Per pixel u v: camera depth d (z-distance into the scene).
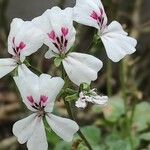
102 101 0.24
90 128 0.39
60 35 0.25
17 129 0.25
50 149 0.39
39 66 0.49
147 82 0.53
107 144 0.38
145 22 0.55
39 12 0.54
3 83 0.52
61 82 0.24
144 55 0.54
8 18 0.54
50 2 0.54
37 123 0.25
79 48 0.51
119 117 0.40
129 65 0.47
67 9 0.25
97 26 0.26
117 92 0.51
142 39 0.54
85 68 0.24
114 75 0.53
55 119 0.24
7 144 0.46
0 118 0.50
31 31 0.25
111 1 0.49
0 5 0.52
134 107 0.40
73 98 0.24
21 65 0.25
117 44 0.26
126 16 0.53
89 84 0.24
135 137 0.39
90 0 0.26
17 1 0.55
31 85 0.25
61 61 0.25
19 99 0.47
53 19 0.25
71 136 0.24
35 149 0.25
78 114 0.47
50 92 0.24
